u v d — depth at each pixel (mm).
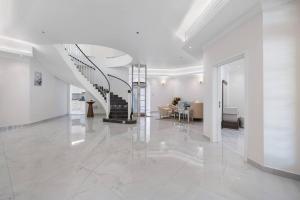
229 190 2641
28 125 8055
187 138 5906
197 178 3021
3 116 7289
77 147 4766
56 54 7781
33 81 8430
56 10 4441
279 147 3201
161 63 10961
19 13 4602
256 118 3541
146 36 6156
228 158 4012
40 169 3334
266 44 3301
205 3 4129
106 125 8438
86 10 4438
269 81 3283
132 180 2930
